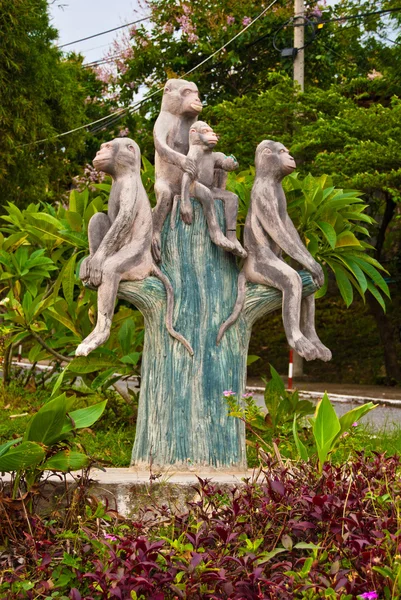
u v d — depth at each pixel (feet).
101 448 23.82
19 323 28.07
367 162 56.18
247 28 70.69
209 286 20.38
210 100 79.05
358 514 12.58
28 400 32.19
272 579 11.33
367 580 11.34
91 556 12.64
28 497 14.38
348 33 79.15
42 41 62.95
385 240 79.30
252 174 27.55
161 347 20.15
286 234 20.54
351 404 50.21
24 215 29.30
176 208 20.47
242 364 20.62
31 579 12.72
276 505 13.15
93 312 27.73
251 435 23.99
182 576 11.37
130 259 19.80
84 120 72.28
